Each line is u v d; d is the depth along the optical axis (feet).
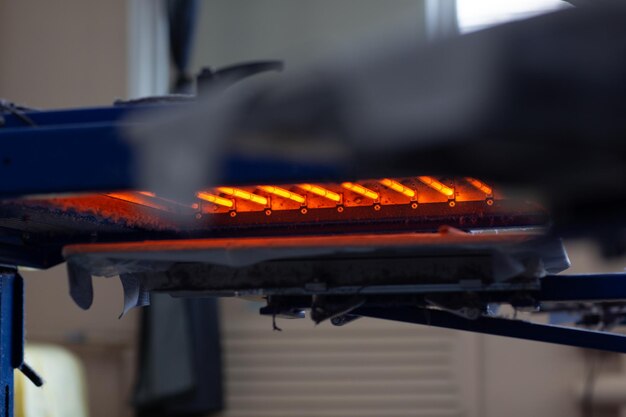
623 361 14.42
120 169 6.73
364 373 15.16
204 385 14.62
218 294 7.29
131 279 7.32
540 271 6.88
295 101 6.30
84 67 16.12
